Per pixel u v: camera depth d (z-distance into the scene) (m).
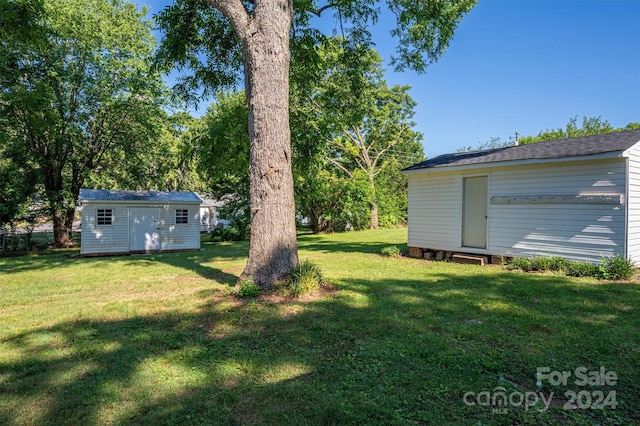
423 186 10.71
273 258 5.94
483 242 9.41
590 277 6.96
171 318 4.71
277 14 6.05
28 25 9.41
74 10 15.73
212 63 10.16
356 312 4.75
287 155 6.16
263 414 2.42
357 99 13.12
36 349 3.69
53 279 8.08
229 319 4.57
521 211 8.55
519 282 6.61
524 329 4.02
